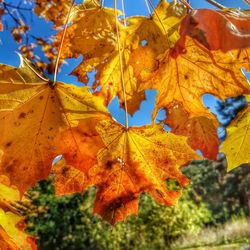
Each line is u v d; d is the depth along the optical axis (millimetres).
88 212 1817
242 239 2121
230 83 299
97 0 389
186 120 364
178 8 335
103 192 303
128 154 299
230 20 185
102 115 263
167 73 309
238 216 2619
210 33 179
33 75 261
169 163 301
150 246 1864
